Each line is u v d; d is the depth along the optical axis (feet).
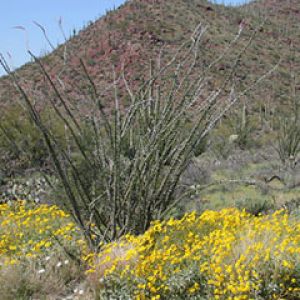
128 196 22.48
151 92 24.08
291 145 63.62
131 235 22.97
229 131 86.43
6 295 20.12
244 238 20.59
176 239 21.85
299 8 253.85
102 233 23.20
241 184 46.14
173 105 23.16
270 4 255.70
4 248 23.15
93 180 23.06
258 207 36.78
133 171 22.41
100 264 20.86
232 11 206.80
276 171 55.93
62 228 24.16
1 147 41.01
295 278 18.65
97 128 22.90
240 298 17.58
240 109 94.73
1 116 44.93
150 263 19.79
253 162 68.95
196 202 39.32
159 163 22.71
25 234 24.70
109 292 19.56
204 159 64.34
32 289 20.72
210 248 20.57
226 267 18.47
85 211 22.77
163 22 179.93
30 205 34.27
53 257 22.52
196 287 18.30
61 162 22.63
